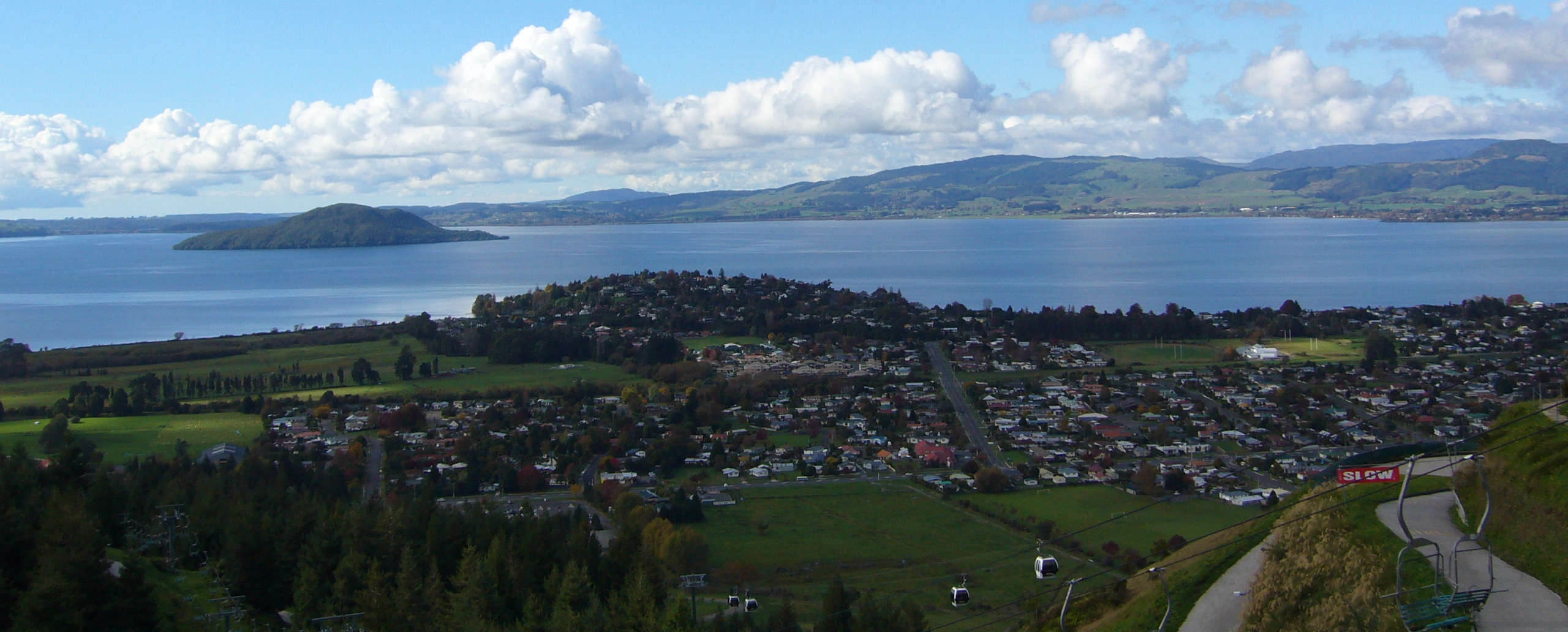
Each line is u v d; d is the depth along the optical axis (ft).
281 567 189.47
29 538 164.04
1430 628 108.99
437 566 194.70
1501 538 127.85
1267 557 136.46
